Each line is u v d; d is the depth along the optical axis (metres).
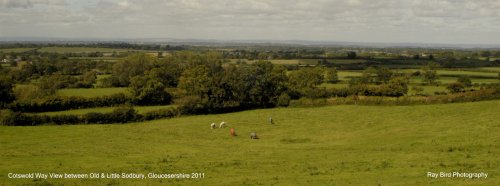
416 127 62.44
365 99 90.56
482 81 121.81
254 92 96.56
